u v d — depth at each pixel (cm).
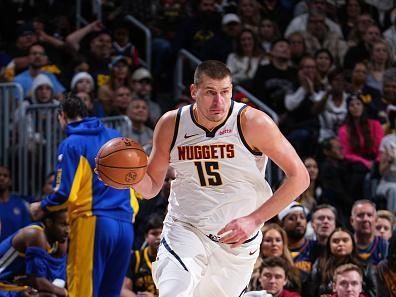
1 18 2317
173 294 919
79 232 1319
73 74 2089
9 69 1991
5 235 1638
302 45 2245
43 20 2306
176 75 2305
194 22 2327
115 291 1354
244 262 975
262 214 913
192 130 945
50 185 1644
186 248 948
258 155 945
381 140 1978
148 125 1923
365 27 2366
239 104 945
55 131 1758
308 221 1722
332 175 1909
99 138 1338
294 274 1431
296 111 2083
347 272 1348
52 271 1338
